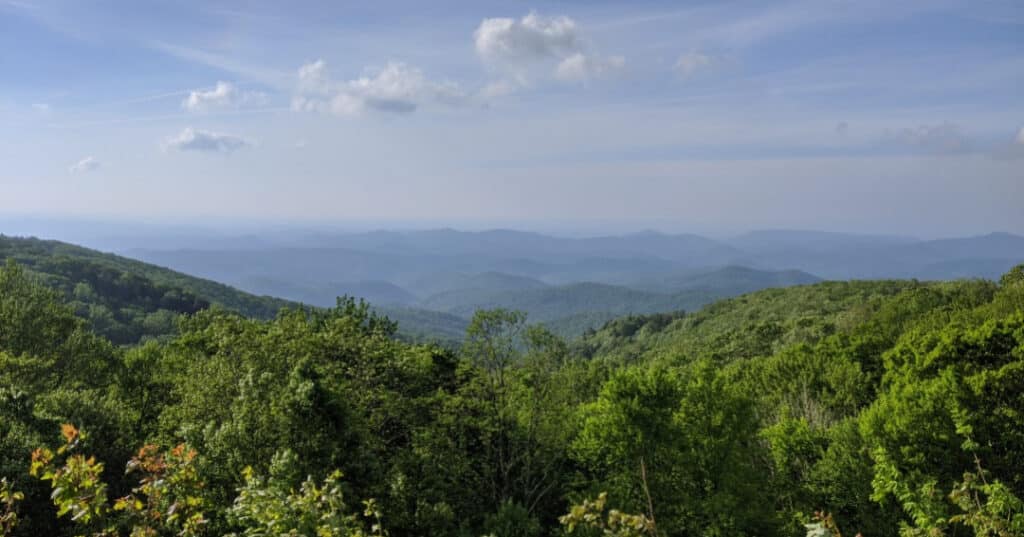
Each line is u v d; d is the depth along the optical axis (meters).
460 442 24.88
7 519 7.75
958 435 23.58
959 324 43.09
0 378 25.39
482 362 25.47
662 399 24.67
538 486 26.23
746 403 25.83
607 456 25.42
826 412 37.66
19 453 16.69
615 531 7.16
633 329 193.12
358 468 18.69
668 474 24.92
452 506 22.00
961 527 18.52
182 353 34.28
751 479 25.23
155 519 7.46
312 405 18.02
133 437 23.03
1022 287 50.50
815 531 7.13
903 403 25.62
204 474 15.86
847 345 49.47
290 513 7.51
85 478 6.72
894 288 125.81
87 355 33.97
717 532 22.89
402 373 26.89
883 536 24.06
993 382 25.12
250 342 22.53
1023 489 22.12
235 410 18.12
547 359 25.56
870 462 25.92
